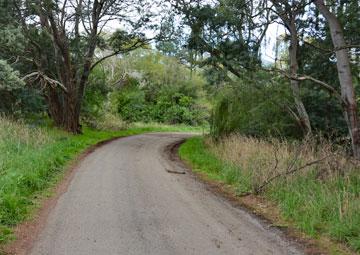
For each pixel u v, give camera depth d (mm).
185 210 8859
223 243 6812
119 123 38688
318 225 7672
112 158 17047
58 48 26219
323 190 8656
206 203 9617
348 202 7785
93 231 7211
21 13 23453
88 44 27406
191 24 19219
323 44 18031
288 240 7074
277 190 9852
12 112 23234
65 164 14414
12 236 6750
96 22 26531
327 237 7184
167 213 8555
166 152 20719
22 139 15523
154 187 11188
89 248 6383
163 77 58688
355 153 12688
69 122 26938
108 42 28281
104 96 36625
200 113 54844
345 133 17734
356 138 12734
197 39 18922
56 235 6938
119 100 49156
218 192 11047
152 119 52844
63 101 27047
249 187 10898
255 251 6488
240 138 16875
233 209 9156
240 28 18406
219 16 18109
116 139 27688
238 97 18641
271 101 17500
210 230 7496
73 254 6117
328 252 6523
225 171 13141
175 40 27016
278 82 17969
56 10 23938
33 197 9391
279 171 10609
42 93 26047
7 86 19047
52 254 6094
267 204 9555
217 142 20062
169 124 52562
